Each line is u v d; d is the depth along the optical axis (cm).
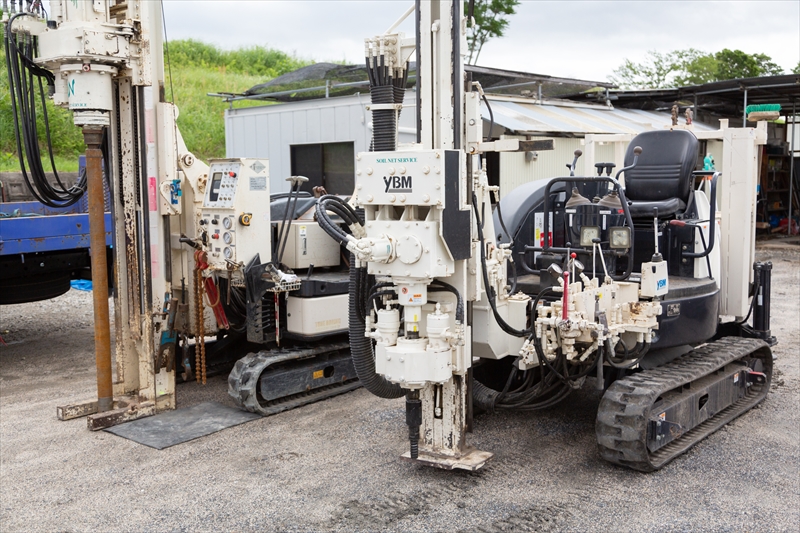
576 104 1644
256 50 2894
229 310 660
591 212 506
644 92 1775
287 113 1430
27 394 666
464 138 453
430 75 437
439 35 434
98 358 587
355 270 434
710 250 530
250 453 517
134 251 597
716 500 434
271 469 487
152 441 539
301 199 691
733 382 580
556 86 1617
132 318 599
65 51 548
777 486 453
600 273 507
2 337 895
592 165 685
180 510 429
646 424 455
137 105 590
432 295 448
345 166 1359
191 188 659
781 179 2166
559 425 566
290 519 416
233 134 1541
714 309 545
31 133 591
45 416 602
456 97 435
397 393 472
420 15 436
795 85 1652
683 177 558
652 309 466
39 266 790
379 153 414
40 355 809
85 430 568
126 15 587
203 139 1941
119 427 571
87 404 604
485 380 575
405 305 419
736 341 616
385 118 437
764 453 507
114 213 607
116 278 614
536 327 457
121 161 603
